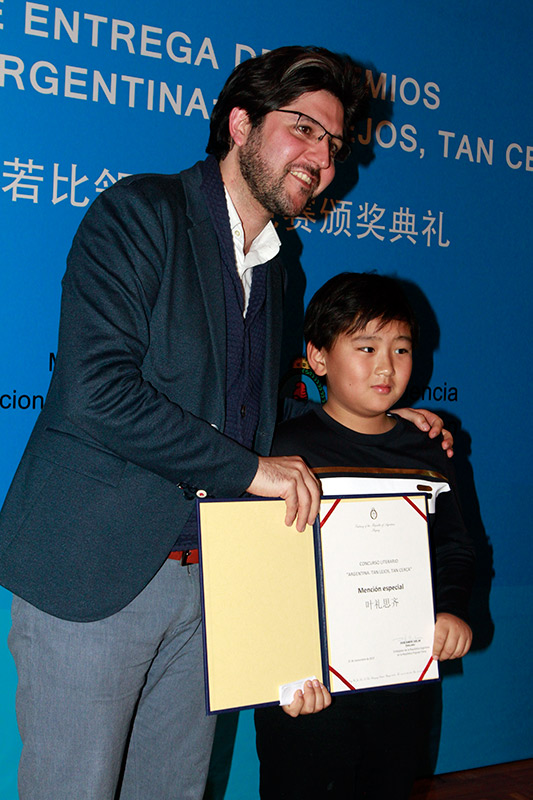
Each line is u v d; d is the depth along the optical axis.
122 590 1.02
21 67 1.48
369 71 1.80
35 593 1.01
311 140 1.08
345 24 1.77
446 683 1.98
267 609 1.04
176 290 1.06
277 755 1.19
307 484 1.03
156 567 1.04
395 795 1.24
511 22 1.97
